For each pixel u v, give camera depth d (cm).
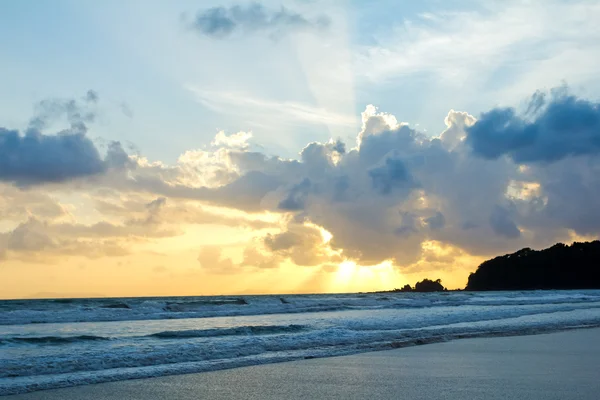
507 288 15700
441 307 4016
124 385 969
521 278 15450
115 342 1627
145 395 891
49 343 1598
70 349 1441
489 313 2819
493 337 1742
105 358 1217
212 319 2855
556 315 2748
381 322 2256
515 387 930
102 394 896
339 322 2281
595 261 14325
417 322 2256
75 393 902
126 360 1209
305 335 1692
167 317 3000
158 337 1773
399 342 1571
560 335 1814
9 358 1207
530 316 2670
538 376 1038
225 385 970
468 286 17225
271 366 1181
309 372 1104
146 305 3997
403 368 1148
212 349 1384
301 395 888
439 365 1188
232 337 1759
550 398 843
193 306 3725
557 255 15150
